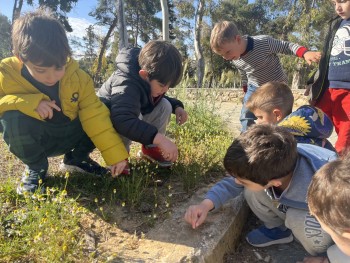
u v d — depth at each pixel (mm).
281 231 2264
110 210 2158
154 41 2373
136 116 2338
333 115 3109
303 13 17406
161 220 2152
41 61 1893
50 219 1845
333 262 1763
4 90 2129
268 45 3770
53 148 2393
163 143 2285
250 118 3895
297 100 9609
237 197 2469
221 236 2068
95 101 2295
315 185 1410
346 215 1282
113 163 2229
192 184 2537
